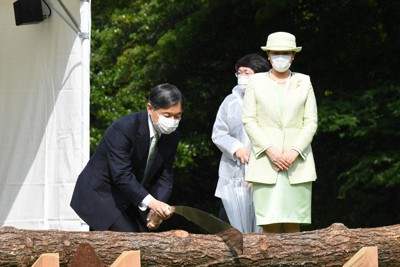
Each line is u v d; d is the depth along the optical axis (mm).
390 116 29250
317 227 32594
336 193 32250
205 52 35156
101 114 36156
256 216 12797
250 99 12992
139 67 37031
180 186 37594
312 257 10633
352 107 29828
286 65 12969
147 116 11875
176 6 37156
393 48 32094
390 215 32188
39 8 16953
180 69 35781
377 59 32375
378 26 32406
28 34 17422
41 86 17312
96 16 39375
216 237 10578
